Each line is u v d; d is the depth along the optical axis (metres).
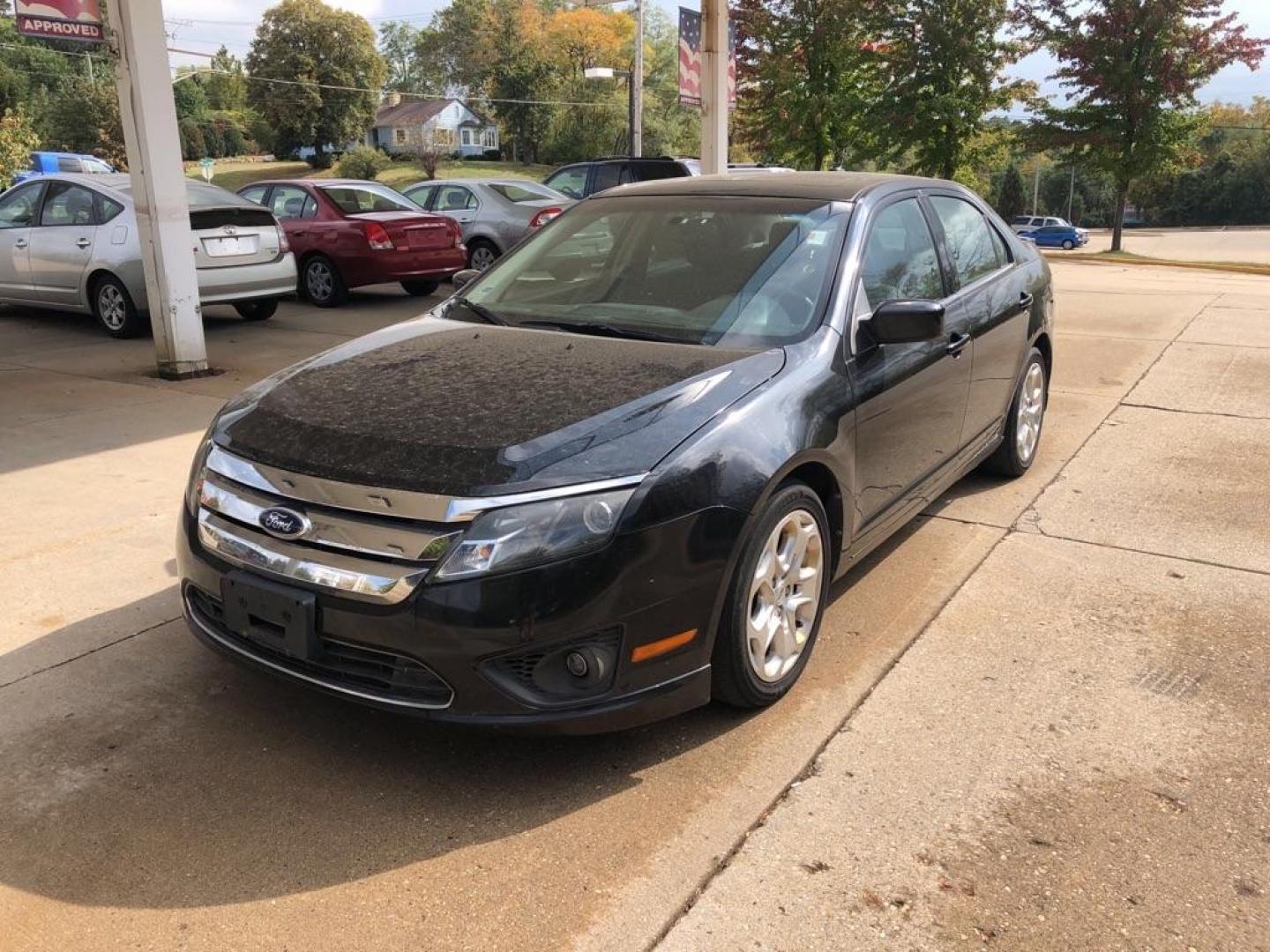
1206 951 2.28
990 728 3.16
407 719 2.74
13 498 5.14
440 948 2.29
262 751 3.04
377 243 11.87
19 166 35.53
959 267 4.67
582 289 3.99
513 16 90.62
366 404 3.09
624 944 2.30
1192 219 85.81
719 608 2.92
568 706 2.72
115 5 7.26
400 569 2.65
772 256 3.82
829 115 27.91
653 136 71.50
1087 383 7.84
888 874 2.52
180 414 6.82
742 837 2.65
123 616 3.89
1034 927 2.35
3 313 11.30
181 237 7.79
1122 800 2.80
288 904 2.43
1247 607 3.99
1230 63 26.94
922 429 4.10
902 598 4.09
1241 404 7.14
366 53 90.31
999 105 27.38
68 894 2.46
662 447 2.83
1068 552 4.56
